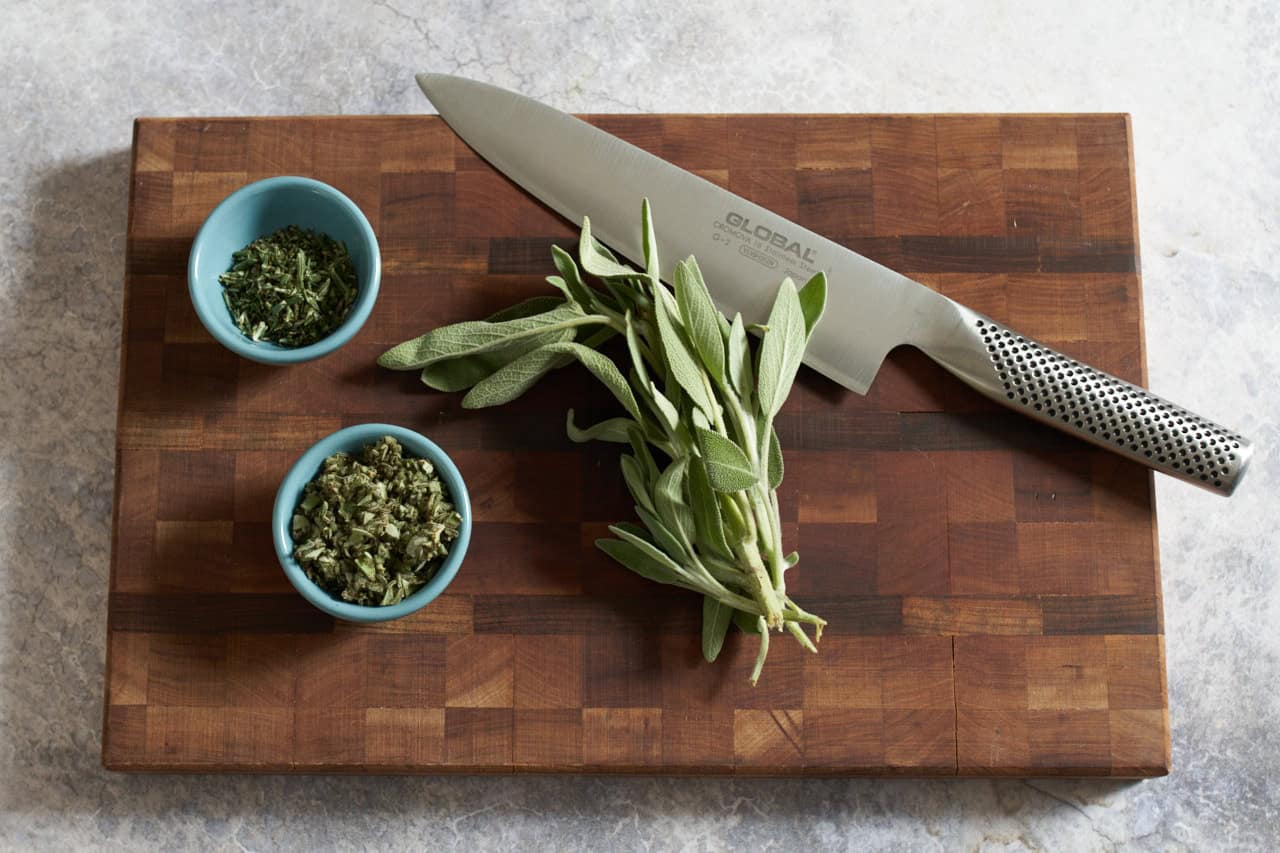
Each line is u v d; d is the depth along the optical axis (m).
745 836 1.30
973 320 1.22
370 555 1.13
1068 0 1.45
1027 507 1.24
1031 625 1.22
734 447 1.08
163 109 1.41
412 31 1.44
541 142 1.26
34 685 1.32
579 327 1.21
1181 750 1.33
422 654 1.21
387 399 1.24
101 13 1.42
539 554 1.22
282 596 1.21
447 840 1.30
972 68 1.45
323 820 1.30
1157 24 1.45
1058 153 1.28
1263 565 1.36
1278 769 1.32
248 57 1.43
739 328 1.15
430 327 1.26
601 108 1.44
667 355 1.11
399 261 1.26
